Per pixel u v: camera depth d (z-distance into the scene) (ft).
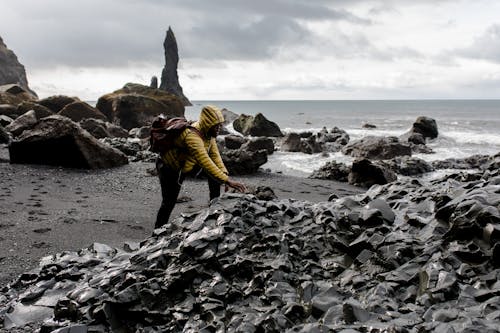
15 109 113.91
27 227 24.59
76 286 14.83
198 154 18.48
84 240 23.00
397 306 9.89
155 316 11.35
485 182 13.05
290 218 14.23
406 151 72.43
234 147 83.25
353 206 14.06
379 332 8.59
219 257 12.23
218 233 12.82
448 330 8.11
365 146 75.41
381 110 375.04
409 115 265.75
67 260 17.20
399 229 12.48
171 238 13.80
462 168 62.54
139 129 110.11
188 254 12.59
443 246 11.14
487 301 9.09
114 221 26.89
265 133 114.62
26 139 44.93
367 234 12.34
